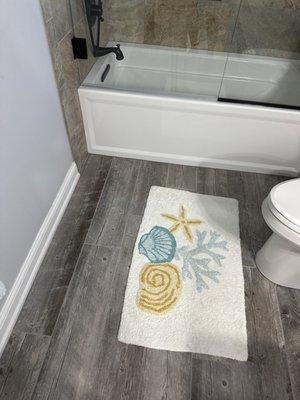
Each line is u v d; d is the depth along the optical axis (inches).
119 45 80.5
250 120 64.9
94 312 48.9
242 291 52.3
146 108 66.3
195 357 44.8
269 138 67.5
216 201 67.2
